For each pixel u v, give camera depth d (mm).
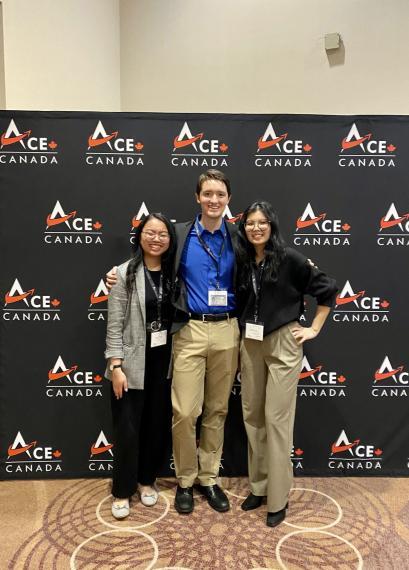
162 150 2459
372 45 3203
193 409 2166
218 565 1881
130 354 2105
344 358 2578
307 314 2559
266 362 2178
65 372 2537
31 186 2438
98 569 1853
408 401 2607
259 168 2480
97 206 2465
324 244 2521
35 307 2494
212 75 3584
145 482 2340
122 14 3711
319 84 3354
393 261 2537
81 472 2594
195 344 2129
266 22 3426
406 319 2568
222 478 2607
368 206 2510
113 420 2184
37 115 2408
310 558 1929
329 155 2482
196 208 2490
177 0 3602
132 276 2090
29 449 2562
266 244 2078
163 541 2031
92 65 3480
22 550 1965
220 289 2139
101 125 2434
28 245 2465
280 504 2150
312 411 2607
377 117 2469
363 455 2633
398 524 2170
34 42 3021
